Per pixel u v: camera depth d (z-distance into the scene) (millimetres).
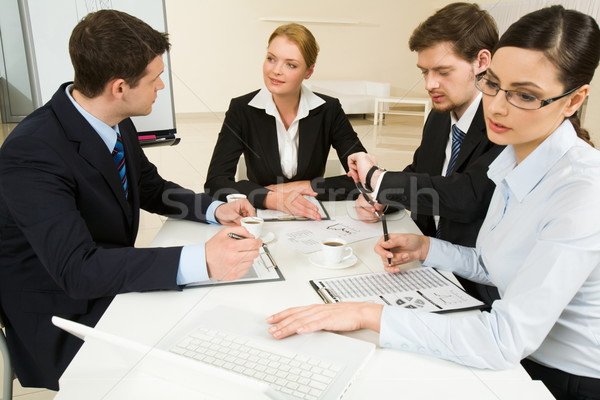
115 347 603
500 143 755
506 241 837
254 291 877
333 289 878
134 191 1179
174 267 849
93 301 1006
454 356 666
